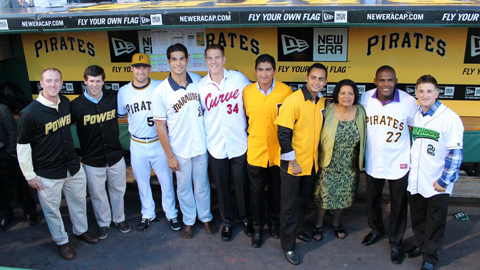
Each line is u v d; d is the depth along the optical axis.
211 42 4.44
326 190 3.74
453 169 3.18
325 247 3.87
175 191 4.78
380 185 3.68
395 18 3.47
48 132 3.46
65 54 4.75
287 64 4.43
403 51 4.24
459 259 3.64
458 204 4.37
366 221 4.27
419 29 4.14
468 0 3.93
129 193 4.94
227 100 3.57
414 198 3.52
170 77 3.62
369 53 4.29
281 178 3.50
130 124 3.97
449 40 4.15
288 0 4.17
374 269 3.55
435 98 3.21
